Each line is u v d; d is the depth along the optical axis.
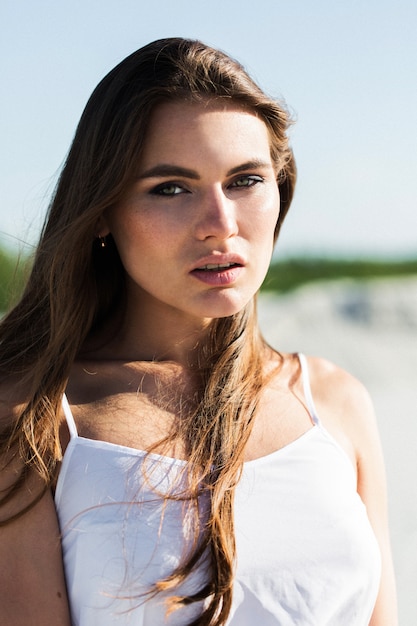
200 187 1.51
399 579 3.66
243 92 1.52
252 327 1.76
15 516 1.48
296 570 1.54
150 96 1.49
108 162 1.54
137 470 1.52
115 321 1.75
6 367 1.66
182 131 1.49
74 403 1.60
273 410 1.68
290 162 1.76
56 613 1.47
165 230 1.52
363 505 1.70
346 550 1.60
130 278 1.71
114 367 1.67
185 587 1.48
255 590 1.51
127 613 1.45
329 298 8.27
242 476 1.57
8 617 1.46
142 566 1.46
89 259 1.64
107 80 1.58
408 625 3.32
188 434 1.59
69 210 1.62
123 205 1.55
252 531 1.54
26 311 1.73
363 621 1.64
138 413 1.60
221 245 1.50
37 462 1.49
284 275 9.67
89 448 1.53
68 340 1.60
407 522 4.16
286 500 1.58
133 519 1.49
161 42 1.56
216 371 1.66
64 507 1.51
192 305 1.55
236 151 1.51
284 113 1.61
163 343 1.72
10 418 1.55
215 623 1.46
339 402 1.81
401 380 6.42
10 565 1.47
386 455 5.01
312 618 1.53
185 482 1.53
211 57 1.53
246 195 1.54
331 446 1.68
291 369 1.82
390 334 7.41
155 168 1.50
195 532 1.50
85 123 1.61
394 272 9.85
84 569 1.47
